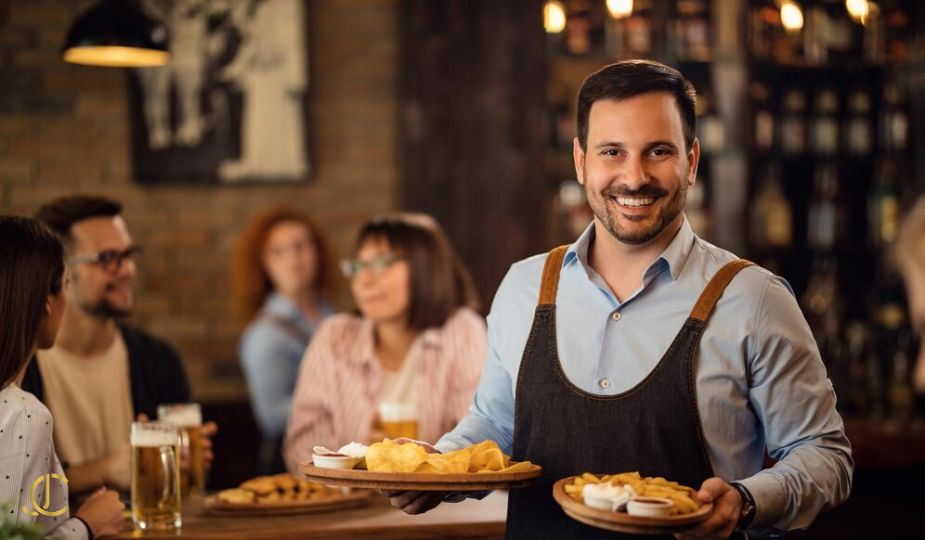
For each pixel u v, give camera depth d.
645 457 1.96
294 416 3.39
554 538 2.01
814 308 5.26
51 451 2.17
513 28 5.13
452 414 3.35
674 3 5.15
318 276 4.80
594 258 2.11
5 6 4.89
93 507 2.27
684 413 1.95
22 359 2.15
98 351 3.05
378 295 3.35
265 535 2.33
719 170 5.27
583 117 2.02
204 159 5.03
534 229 5.16
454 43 5.13
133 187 5.00
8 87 4.90
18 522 1.92
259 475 4.62
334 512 2.59
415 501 1.96
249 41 5.04
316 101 5.16
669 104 1.95
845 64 5.24
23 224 2.19
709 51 5.13
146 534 2.33
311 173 5.13
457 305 3.51
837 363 5.06
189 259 5.05
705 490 1.76
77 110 4.94
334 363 3.39
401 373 3.38
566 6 5.11
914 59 5.27
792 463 1.88
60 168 4.94
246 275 4.75
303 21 5.09
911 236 1.75
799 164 5.44
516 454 2.08
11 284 2.13
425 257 3.40
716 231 5.26
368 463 1.94
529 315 2.12
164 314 5.03
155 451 2.40
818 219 5.37
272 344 4.48
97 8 3.88
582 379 2.03
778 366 1.94
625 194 1.95
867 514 4.28
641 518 1.66
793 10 4.50
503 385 2.19
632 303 2.02
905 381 4.84
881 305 5.18
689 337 1.96
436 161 5.14
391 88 5.23
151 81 4.97
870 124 5.39
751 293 1.96
